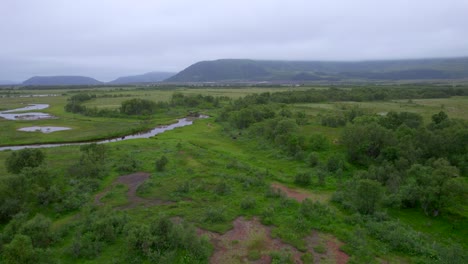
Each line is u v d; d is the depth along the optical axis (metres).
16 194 31.88
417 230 29.42
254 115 83.62
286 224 29.73
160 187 39.12
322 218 30.73
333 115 81.31
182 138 70.69
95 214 30.58
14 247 21.19
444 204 31.62
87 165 43.19
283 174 45.16
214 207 33.34
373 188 32.16
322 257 24.75
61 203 33.84
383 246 26.20
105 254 24.38
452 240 27.83
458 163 44.78
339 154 52.31
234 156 54.75
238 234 28.14
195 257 23.97
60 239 26.41
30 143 69.12
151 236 25.05
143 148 59.94
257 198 35.88
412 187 34.78
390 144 48.78
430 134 48.28
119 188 39.03
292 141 55.69
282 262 23.44
